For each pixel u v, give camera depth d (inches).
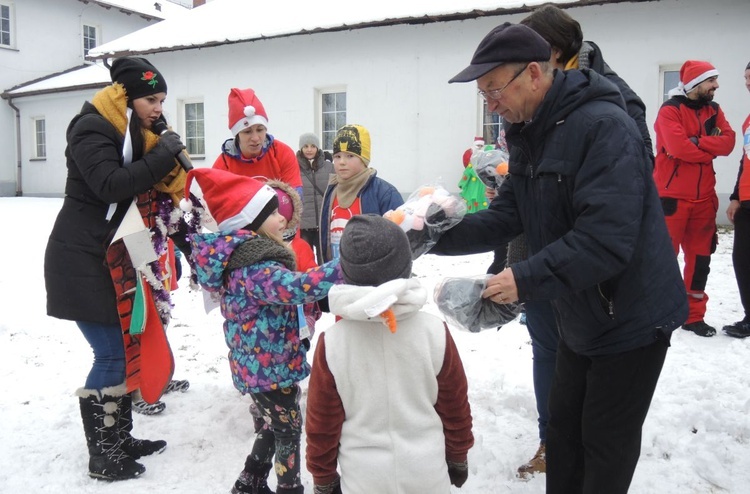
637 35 420.2
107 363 113.1
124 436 120.8
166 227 119.0
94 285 110.0
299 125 558.6
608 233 70.7
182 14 707.4
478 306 81.0
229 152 143.1
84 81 767.7
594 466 82.2
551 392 92.9
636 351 78.9
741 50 396.2
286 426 99.7
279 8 606.2
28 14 850.1
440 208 94.0
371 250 70.4
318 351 74.4
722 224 413.4
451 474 79.6
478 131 484.7
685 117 186.9
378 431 72.6
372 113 521.3
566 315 82.0
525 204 87.0
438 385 74.1
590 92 76.7
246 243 94.4
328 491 77.4
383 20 479.2
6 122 832.9
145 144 112.8
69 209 111.4
